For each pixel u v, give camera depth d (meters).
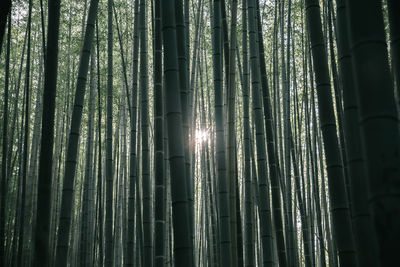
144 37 5.34
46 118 3.08
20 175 7.65
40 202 2.89
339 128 4.90
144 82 5.16
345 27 2.69
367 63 1.76
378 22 1.81
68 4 9.18
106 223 5.64
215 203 5.65
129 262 5.43
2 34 2.71
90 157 7.74
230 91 3.83
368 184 1.69
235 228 3.67
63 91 9.84
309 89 8.78
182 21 3.45
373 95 1.73
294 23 8.41
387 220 1.60
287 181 6.64
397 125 1.73
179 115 2.72
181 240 2.50
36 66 10.06
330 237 7.77
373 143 1.70
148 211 4.70
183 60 3.46
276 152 6.41
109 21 6.52
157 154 3.75
